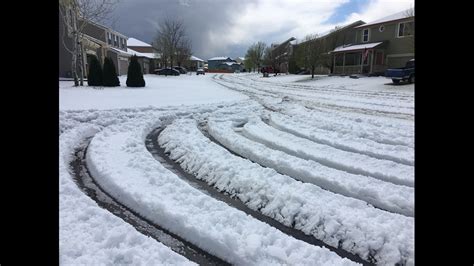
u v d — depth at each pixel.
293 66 48.34
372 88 21.30
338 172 4.61
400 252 2.83
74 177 4.50
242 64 98.25
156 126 8.23
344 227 3.17
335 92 18.92
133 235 2.86
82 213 3.19
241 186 4.15
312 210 3.45
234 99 14.08
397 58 30.55
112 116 8.48
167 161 5.38
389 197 3.82
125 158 5.09
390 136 6.91
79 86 17.45
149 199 3.55
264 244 2.87
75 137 6.47
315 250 2.79
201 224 3.07
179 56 52.09
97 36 32.12
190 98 13.78
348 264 2.64
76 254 2.57
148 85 21.19
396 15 31.44
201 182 4.49
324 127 7.80
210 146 5.94
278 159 5.09
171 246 2.91
